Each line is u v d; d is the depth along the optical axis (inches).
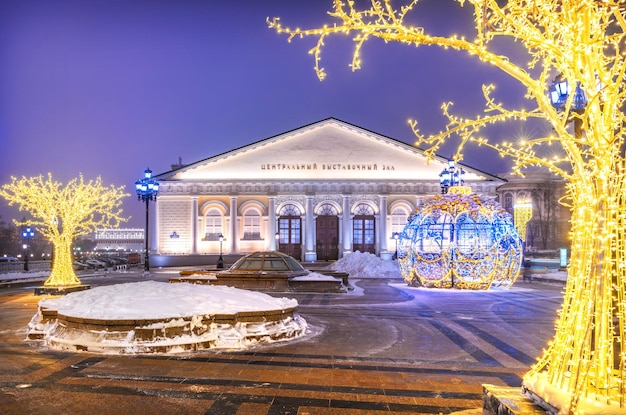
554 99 391.5
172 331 377.7
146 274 1369.3
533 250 2699.3
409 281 1042.1
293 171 2032.5
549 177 2792.8
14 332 455.5
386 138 2039.9
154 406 248.8
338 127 2052.2
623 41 211.0
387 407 252.5
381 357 367.6
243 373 313.3
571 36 176.9
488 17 189.8
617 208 175.2
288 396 268.2
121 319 371.2
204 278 901.2
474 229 973.8
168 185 1995.6
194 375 307.1
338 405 254.7
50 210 802.8
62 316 394.3
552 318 587.8
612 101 175.8
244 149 2025.1
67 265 818.2
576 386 163.5
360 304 721.0
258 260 947.3
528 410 174.1
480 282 960.3
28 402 252.7
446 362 354.6
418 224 1011.3
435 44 195.2
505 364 350.0
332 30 202.7
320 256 2038.6
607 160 175.3
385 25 197.2
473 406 255.1
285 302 467.5
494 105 204.4
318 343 417.4
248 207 2009.1
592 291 173.5
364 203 2055.9
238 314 405.4
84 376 302.0
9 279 1221.1
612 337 173.2
